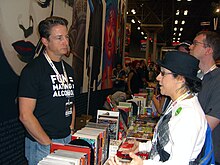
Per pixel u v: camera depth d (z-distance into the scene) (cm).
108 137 225
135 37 3216
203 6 1794
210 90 215
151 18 1961
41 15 314
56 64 210
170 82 151
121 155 212
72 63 433
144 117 384
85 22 493
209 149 148
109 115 263
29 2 286
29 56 293
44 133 196
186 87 150
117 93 425
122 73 804
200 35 232
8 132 266
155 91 580
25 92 192
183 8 1886
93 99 578
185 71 147
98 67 605
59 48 203
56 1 354
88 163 156
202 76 249
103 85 664
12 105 271
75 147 159
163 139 145
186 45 300
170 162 131
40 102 199
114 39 764
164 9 1903
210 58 229
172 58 150
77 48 454
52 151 161
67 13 399
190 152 131
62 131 210
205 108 216
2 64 248
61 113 209
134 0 1786
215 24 988
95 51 571
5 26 247
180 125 135
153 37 2312
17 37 268
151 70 1443
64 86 212
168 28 2642
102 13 615
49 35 202
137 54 3231
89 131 201
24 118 191
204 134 144
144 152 214
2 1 240
